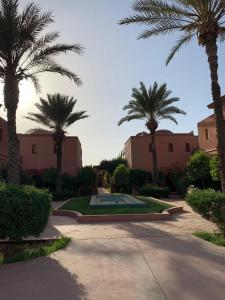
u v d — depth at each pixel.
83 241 10.00
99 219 14.98
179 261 7.31
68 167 40.78
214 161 25.59
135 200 23.59
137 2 15.27
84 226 13.55
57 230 12.54
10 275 6.71
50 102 33.50
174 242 9.41
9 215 8.66
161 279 6.14
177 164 41.62
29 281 6.27
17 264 7.57
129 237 10.45
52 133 34.81
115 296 5.37
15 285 6.05
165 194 32.38
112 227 12.95
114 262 7.44
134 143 42.31
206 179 31.06
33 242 10.48
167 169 41.56
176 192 38.00
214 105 14.38
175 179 37.62
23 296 5.50
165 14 15.25
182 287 5.66
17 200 8.73
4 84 17.81
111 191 42.06
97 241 9.94
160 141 42.12
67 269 6.99
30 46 17.62
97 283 6.04
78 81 19.56
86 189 38.06
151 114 35.31
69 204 23.17
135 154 42.12
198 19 15.25
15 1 16.67
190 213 17.41
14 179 17.83
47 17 17.28
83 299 5.28
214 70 14.47
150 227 12.60
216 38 14.67
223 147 14.10
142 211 16.78
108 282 6.08
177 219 14.98
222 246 8.75
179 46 17.62
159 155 41.88
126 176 38.28
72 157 40.94
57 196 32.41
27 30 16.88
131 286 5.82
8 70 17.66
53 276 6.53
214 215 10.23
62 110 33.44
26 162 40.31
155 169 34.97
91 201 23.84
